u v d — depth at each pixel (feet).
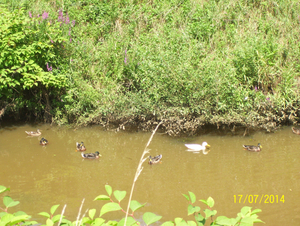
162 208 18.45
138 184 21.40
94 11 44.01
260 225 16.60
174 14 42.80
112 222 9.45
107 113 32.19
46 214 9.29
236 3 44.37
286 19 40.91
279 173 22.40
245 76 32.19
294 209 18.02
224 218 9.14
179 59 31.65
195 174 22.65
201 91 29.25
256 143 28.12
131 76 34.37
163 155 26.14
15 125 33.83
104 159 25.70
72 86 33.40
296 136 29.37
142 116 31.63
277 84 33.40
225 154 26.03
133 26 41.86
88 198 19.65
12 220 8.33
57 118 33.76
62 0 44.78
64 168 24.12
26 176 22.86
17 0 41.50
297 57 35.22
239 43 36.27
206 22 40.81
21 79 30.45
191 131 30.58
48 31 32.81
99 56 36.45
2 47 29.96
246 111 30.68
